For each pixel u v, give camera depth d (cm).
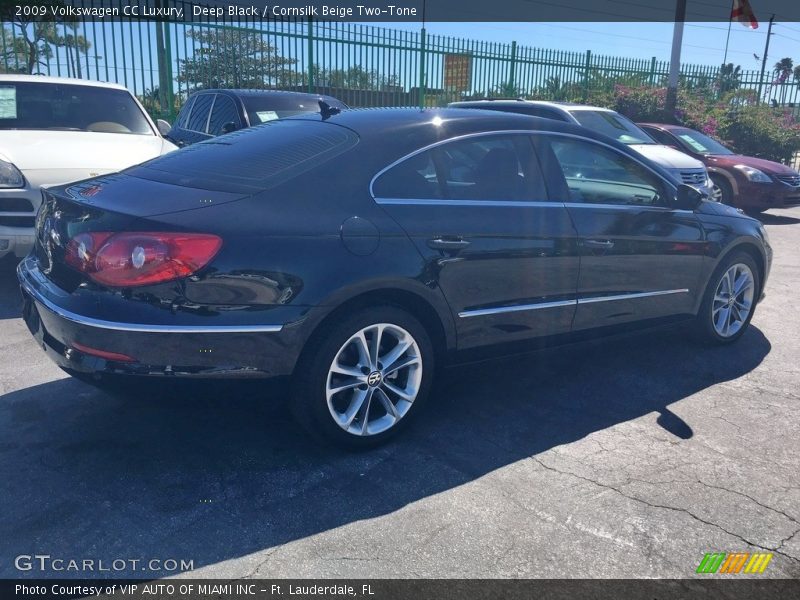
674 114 1686
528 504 296
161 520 278
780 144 1880
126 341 280
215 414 368
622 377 445
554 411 392
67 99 697
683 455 344
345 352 326
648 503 300
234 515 283
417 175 346
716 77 2188
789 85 2127
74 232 301
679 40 1634
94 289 286
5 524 272
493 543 269
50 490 296
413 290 330
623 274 420
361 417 333
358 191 325
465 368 373
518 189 379
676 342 516
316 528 276
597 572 255
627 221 417
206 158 354
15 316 517
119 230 285
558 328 398
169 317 281
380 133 349
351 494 301
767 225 1117
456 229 345
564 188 398
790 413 397
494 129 382
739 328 512
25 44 1068
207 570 250
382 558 259
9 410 366
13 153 547
